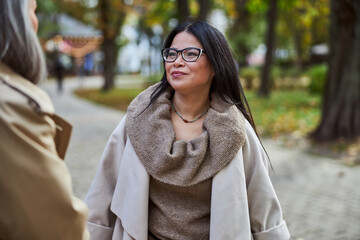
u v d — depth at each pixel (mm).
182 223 1457
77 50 31391
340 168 6000
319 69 17797
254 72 22828
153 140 1466
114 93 19375
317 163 6297
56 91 20953
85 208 1048
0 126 920
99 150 6848
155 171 1432
